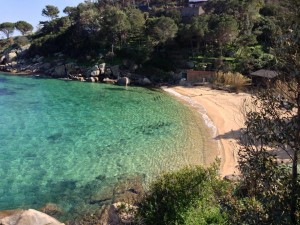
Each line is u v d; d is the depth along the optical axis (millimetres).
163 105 54781
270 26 80875
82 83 81125
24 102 56750
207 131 39938
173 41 86750
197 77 74000
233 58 77500
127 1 140000
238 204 8203
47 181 25594
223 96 59531
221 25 77000
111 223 17734
